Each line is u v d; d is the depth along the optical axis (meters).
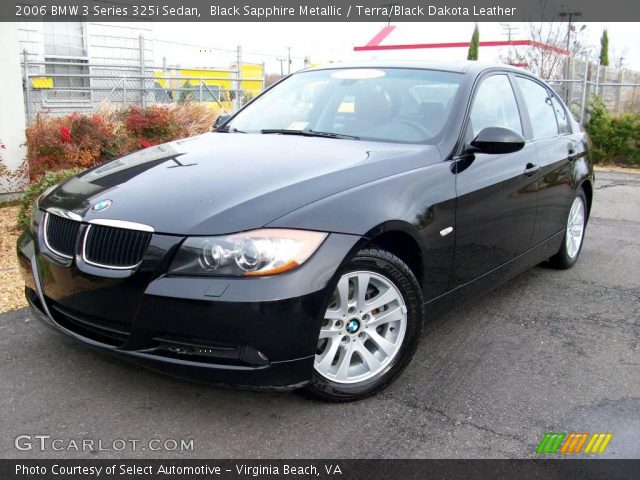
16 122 7.55
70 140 7.96
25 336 3.68
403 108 3.94
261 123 4.30
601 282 5.23
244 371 2.62
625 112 15.98
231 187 2.93
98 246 2.82
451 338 3.94
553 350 3.81
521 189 4.12
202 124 10.99
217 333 2.58
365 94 4.14
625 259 6.03
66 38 13.94
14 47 7.41
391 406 3.05
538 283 5.15
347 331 2.99
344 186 3.00
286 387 2.71
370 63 4.55
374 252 2.97
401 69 4.30
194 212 2.74
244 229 2.63
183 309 2.58
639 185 11.59
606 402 3.18
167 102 13.71
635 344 3.95
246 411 2.95
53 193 3.38
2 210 7.05
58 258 2.97
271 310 2.58
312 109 4.21
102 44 14.59
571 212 5.30
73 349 3.52
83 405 2.96
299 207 2.78
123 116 9.62
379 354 3.12
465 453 2.69
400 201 3.10
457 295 3.65
